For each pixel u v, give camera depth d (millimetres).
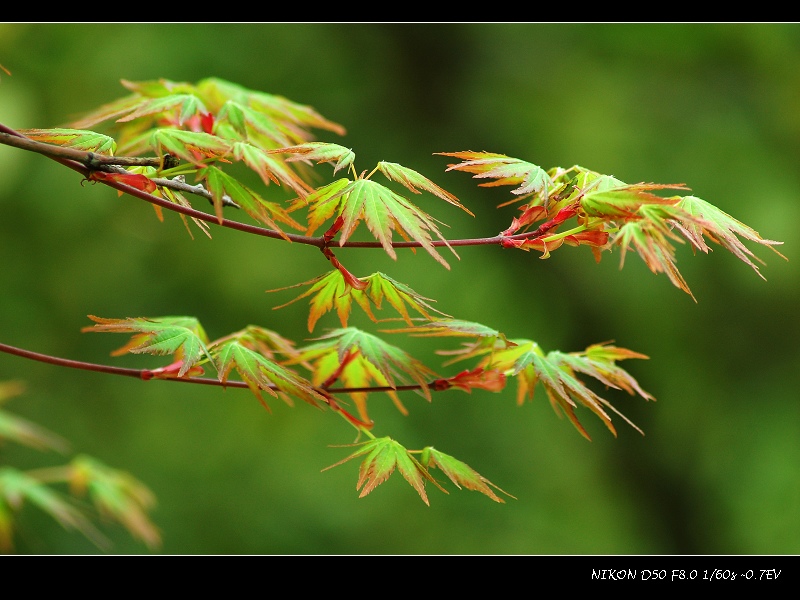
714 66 8156
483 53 8328
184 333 2137
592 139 7797
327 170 4758
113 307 7824
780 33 8070
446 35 8281
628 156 7766
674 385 8539
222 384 2082
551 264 8344
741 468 8477
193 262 7801
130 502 3857
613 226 2199
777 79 8086
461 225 8086
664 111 8000
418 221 1904
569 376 2232
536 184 2006
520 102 8102
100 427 7789
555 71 8164
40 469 7539
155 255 7836
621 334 8508
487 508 8023
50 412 7680
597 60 8211
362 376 2555
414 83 8359
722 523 8641
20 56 7246
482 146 8227
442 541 7859
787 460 8305
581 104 7945
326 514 7773
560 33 8250
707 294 8211
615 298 8258
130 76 7316
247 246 7824
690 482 8773
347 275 2027
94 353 7902
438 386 2324
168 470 7754
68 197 7547
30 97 7148
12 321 7664
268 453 7875
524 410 8219
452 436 8016
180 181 2086
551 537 8023
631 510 8695
